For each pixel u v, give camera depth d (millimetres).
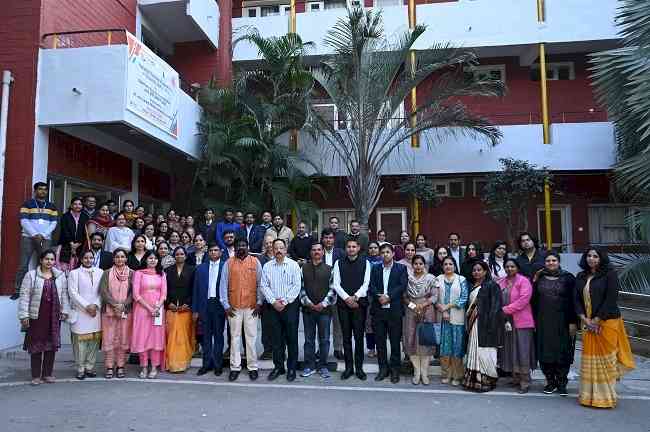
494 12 14430
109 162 11211
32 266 8336
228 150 11773
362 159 11672
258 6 16969
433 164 13695
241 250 6824
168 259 7590
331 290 6828
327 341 6777
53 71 9031
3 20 9078
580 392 5656
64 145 9727
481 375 6102
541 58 14070
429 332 6262
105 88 8969
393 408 5379
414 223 13719
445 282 6551
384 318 6594
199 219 12281
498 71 15656
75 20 10062
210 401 5566
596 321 5629
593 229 14625
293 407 5363
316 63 14859
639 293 8305
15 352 7695
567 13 14164
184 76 14688
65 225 8305
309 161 12641
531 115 15312
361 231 11117
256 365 6668
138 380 6566
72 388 6102
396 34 14086
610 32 14000
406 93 11680
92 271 6758
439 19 14555
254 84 13031
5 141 8859
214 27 14609
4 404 5375
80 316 6582
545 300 6098
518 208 12680
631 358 5578
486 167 13547
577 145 13422
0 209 8641
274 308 6684
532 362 6141
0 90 8977
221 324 6961
